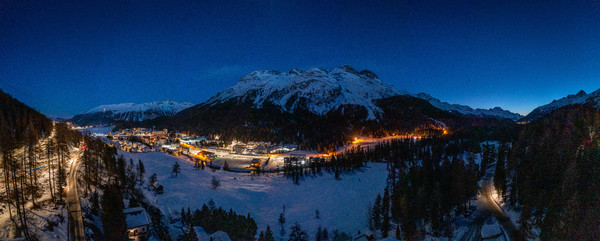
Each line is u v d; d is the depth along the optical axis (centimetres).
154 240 8025
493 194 11925
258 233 10306
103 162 13775
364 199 13712
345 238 9556
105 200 7919
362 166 19475
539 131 15862
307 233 10481
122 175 12156
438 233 9181
